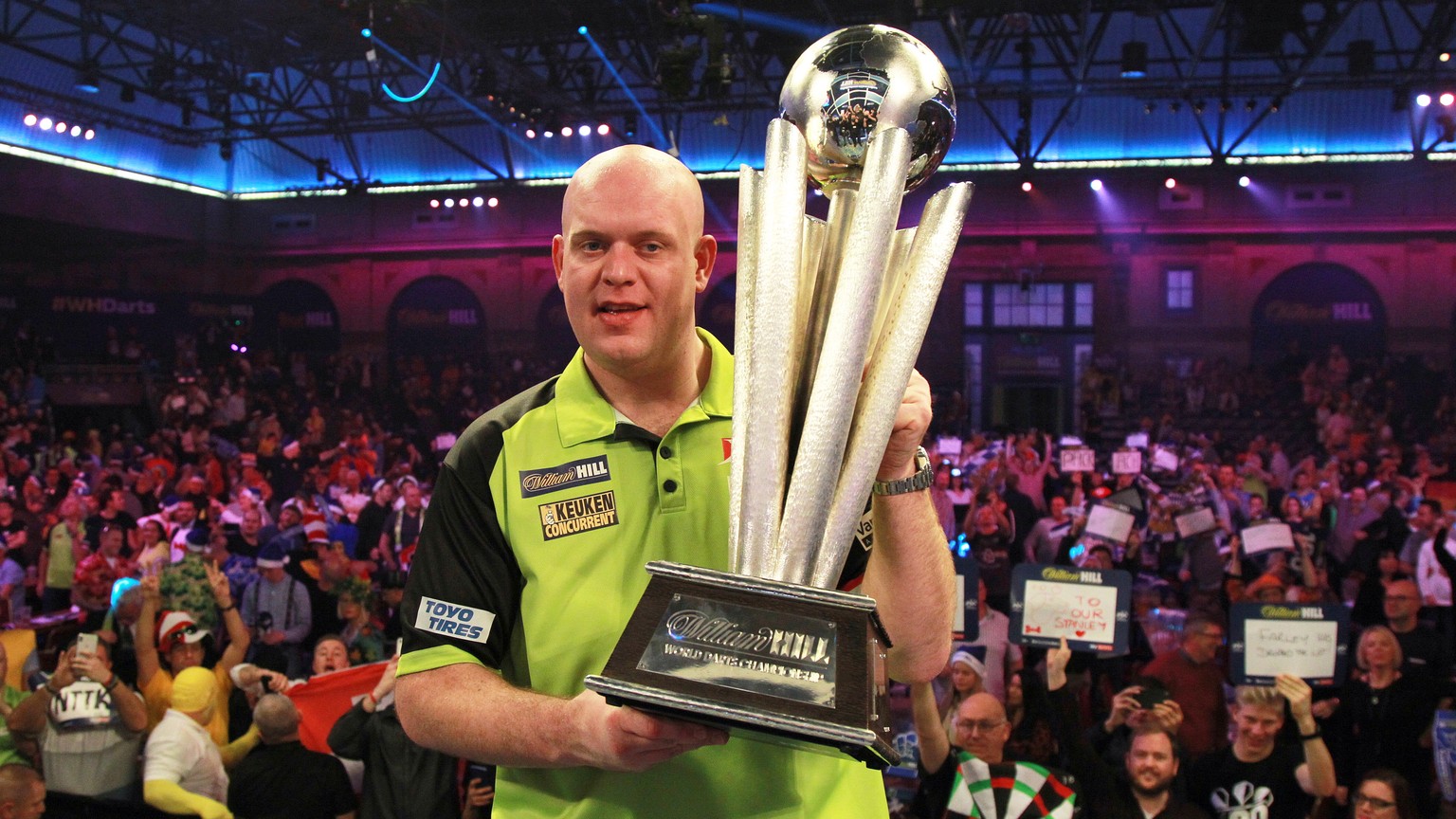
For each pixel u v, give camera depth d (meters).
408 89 21.73
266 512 9.15
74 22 18.08
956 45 17.89
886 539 1.14
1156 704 4.17
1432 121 20.97
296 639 6.74
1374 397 20.78
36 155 21.28
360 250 25.86
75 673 4.55
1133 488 9.27
